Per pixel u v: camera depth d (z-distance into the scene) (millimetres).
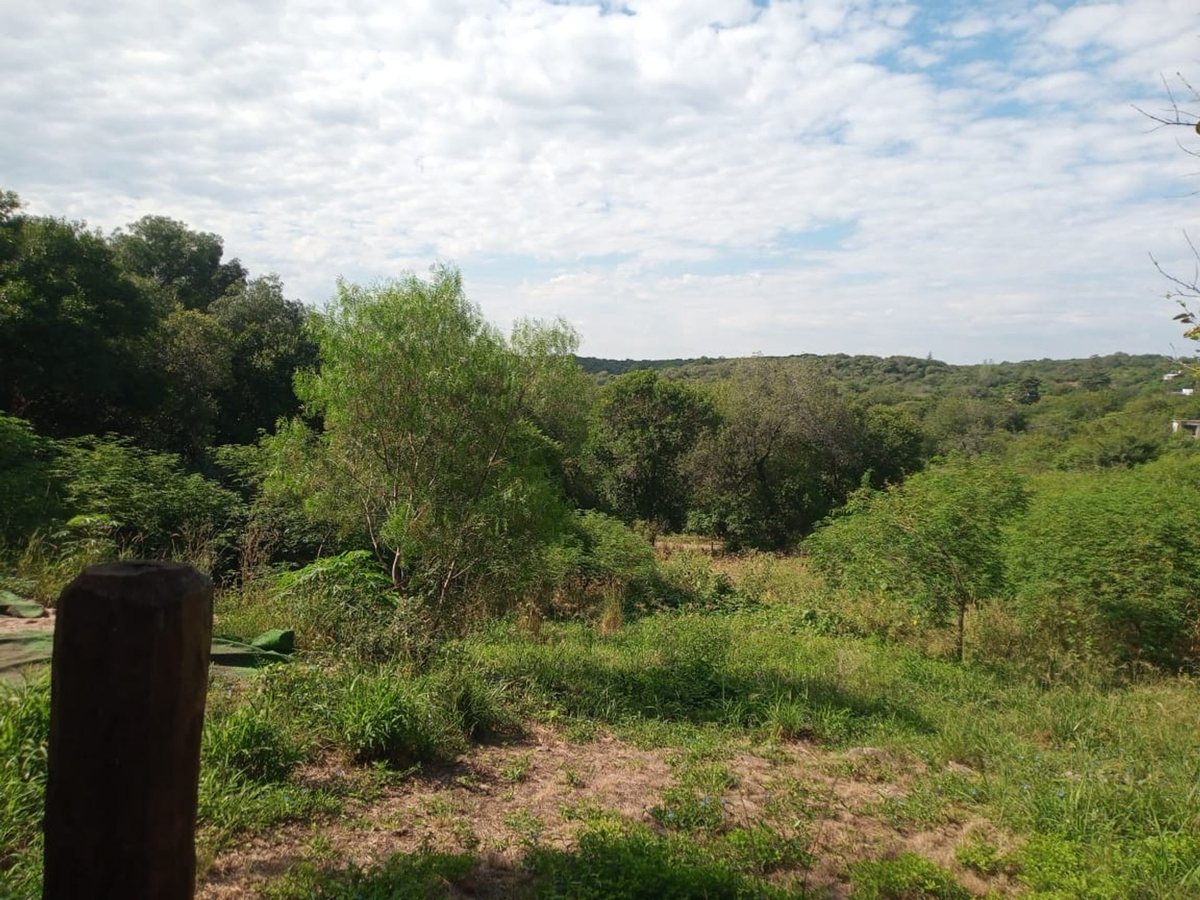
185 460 21719
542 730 6066
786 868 4078
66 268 19422
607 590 13109
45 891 1620
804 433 28562
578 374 8305
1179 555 9953
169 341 23656
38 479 10539
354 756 4773
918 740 6516
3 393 18406
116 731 1572
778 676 8047
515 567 8188
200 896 3162
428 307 7699
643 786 5074
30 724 3734
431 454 7727
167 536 10688
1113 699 8031
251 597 9086
